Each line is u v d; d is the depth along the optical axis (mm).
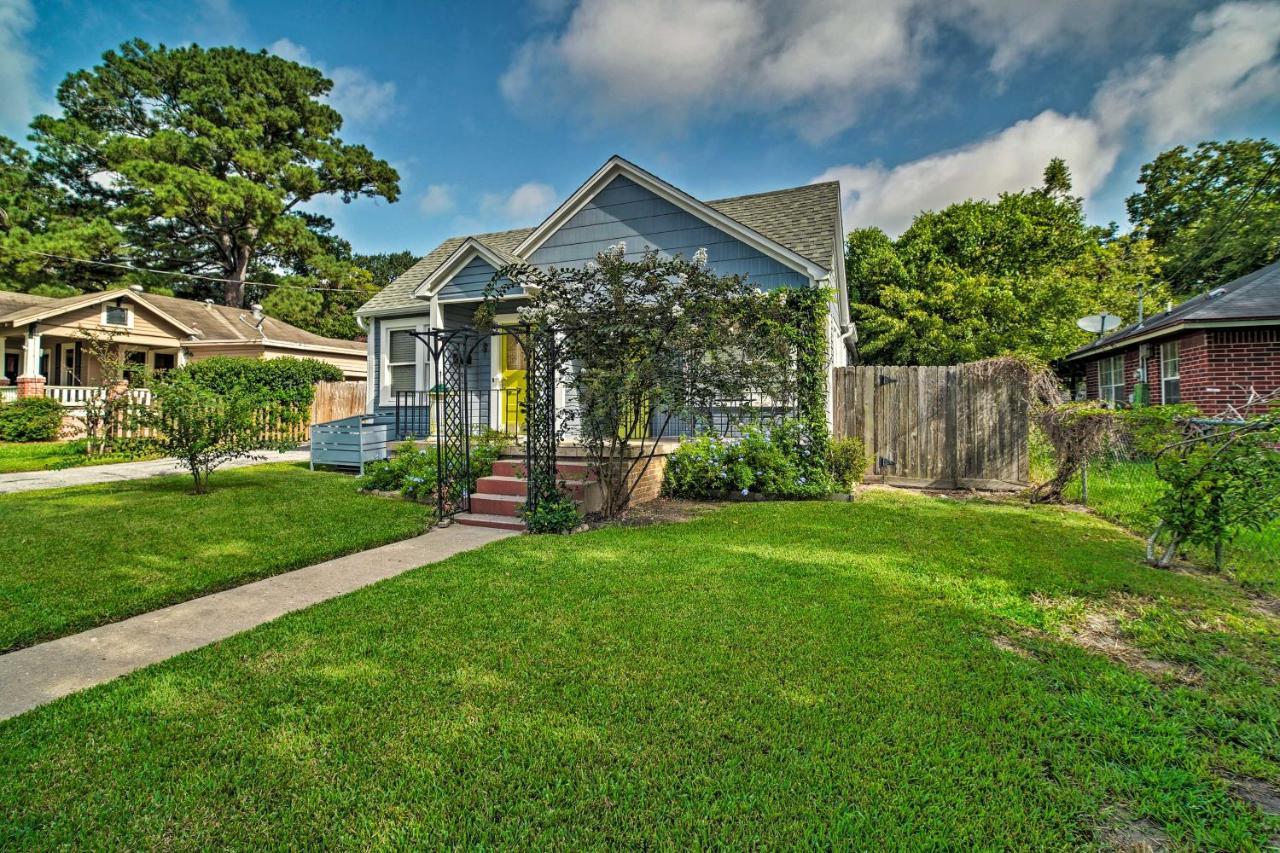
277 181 27312
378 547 5902
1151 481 8977
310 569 5137
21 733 2572
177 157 24812
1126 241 25516
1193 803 2164
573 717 2672
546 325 6773
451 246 14992
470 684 2973
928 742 2490
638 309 6473
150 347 20469
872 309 22094
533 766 2342
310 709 2754
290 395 15555
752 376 6680
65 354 20453
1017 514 7402
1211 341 11664
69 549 5621
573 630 3621
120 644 3586
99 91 26766
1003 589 4371
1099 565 5012
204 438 8570
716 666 3135
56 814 2096
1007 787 2238
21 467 11766
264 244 28125
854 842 1973
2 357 18094
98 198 27297
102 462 12508
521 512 6750
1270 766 2363
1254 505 4512
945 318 21094
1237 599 4254
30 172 25828
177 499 8219
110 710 2760
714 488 8789
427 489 8039
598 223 10797
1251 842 1980
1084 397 20109
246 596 4445
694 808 2119
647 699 2811
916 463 10023
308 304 29672
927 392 9977
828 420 9586
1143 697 2867
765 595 4238
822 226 10266
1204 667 3205
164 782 2260
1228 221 23734
